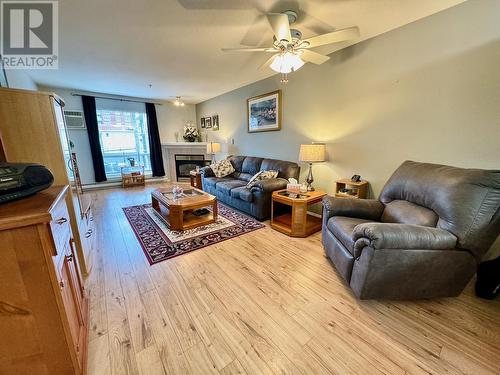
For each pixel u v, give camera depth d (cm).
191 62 319
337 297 173
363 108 272
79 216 224
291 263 220
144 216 349
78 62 314
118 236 279
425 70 217
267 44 260
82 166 523
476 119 191
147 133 616
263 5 187
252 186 333
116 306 162
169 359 124
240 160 474
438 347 130
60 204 119
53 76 381
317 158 295
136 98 574
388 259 147
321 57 224
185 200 310
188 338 136
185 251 242
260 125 432
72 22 210
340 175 309
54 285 92
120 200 441
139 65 330
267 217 334
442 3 189
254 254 237
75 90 490
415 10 200
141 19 207
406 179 203
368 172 277
